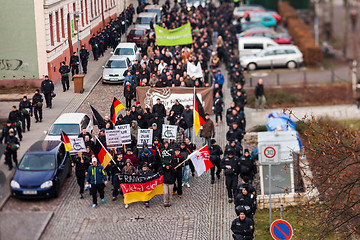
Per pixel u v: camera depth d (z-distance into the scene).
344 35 22.56
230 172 21.69
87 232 19.03
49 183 20.73
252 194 19.50
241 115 27.47
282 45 43.69
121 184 21.08
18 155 23.09
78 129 25.91
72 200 21.39
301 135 29.05
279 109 34.91
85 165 21.44
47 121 29.98
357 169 19.80
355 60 32.09
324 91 36.38
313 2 26.53
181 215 20.81
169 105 33.09
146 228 19.69
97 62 45.53
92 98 35.31
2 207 18.91
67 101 34.19
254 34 49.97
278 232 17.27
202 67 39.22
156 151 22.89
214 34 57.34
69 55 43.28
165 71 34.72
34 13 36.28
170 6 72.44
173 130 24.50
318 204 21.38
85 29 49.19
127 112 26.16
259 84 34.28
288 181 22.11
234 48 51.47
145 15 57.00
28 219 18.19
